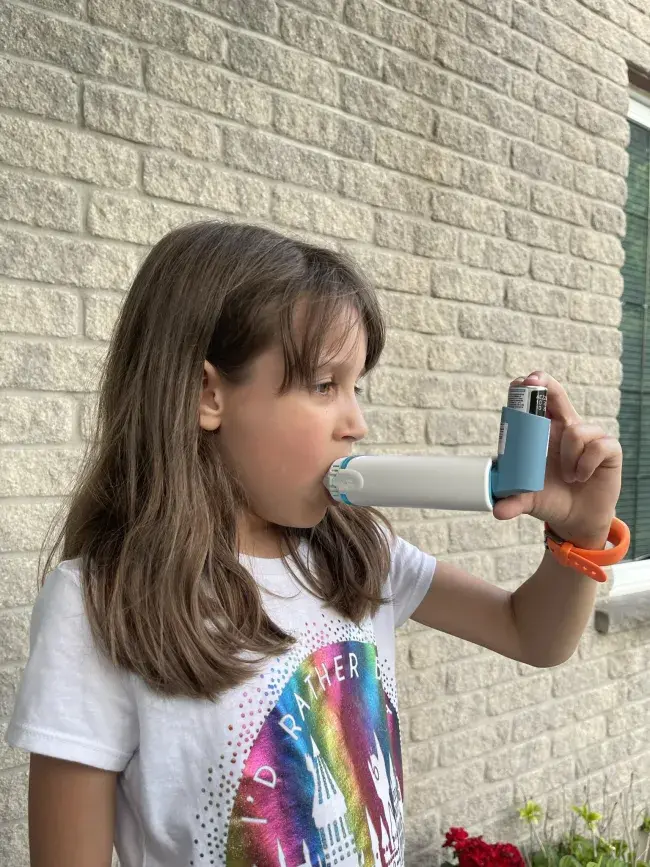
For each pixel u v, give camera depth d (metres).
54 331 1.23
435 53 1.79
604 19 2.24
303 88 1.53
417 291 1.79
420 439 1.81
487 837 1.99
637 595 2.45
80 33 1.22
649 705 2.47
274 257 0.72
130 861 0.66
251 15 1.44
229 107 1.42
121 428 0.75
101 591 0.65
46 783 0.62
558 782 2.18
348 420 0.70
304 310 0.68
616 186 2.32
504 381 2.02
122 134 1.28
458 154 1.86
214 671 0.65
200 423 0.71
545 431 0.66
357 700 0.75
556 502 0.77
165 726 0.64
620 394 2.53
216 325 0.70
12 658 1.20
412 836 1.82
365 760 0.73
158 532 0.67
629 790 2.34
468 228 1.90
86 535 0.72
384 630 0.86
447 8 1.80
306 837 0.66
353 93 1.62
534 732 2.11
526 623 0.88
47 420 1.23
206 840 0.64
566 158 2.16
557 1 2.09
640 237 2.63
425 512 1.83
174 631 0.64
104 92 1.26
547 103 2.08
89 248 1.26
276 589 0.75
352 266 0.78
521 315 2.05
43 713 0.60
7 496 1.19
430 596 0.95
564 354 2.20
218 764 0.64
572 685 2.21
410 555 0.96
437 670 1.86
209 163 1.40
